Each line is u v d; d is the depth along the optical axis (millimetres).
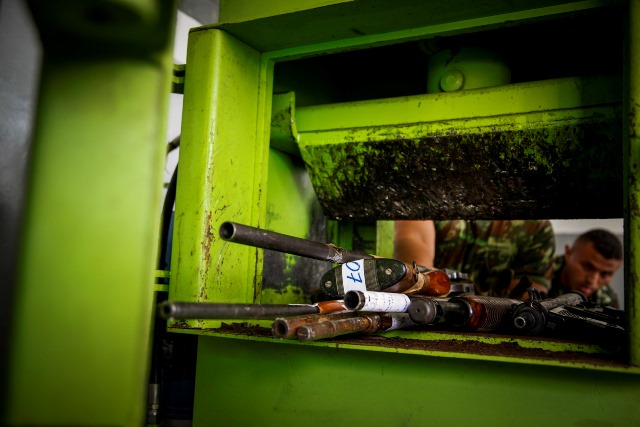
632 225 1187
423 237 2643
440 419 1261
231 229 1110
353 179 1906
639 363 1132
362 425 1327
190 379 1688
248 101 1700
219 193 1569
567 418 1169
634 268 1170
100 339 629
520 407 1204
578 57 1935
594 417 1152
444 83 1789
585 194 1666
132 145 647
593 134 1541
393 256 2578
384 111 1773
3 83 1705
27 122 1780
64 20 615
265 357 1452
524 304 1396
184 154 1571
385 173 1848
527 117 1602
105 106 644
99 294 632
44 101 633
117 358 632
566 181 1655
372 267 1419
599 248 2984
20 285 617
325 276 1492
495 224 3037
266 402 1436
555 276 3252
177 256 1536
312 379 1394
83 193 633
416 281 1470
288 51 1730
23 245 620
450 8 1444
